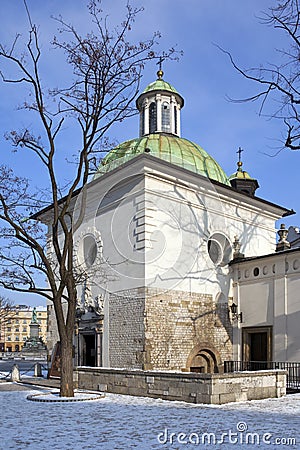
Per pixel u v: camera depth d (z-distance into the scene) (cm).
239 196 2375
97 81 1644
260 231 2519
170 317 1998
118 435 924
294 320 1998
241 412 1185
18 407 1329
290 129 1241
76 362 2242
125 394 1582
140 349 1912
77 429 991
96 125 1655
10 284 1692
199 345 2078
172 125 2780
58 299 1591
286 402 1374
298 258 2031
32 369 3055
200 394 1353
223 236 2308
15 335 10512
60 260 1608
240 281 2261
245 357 2167
